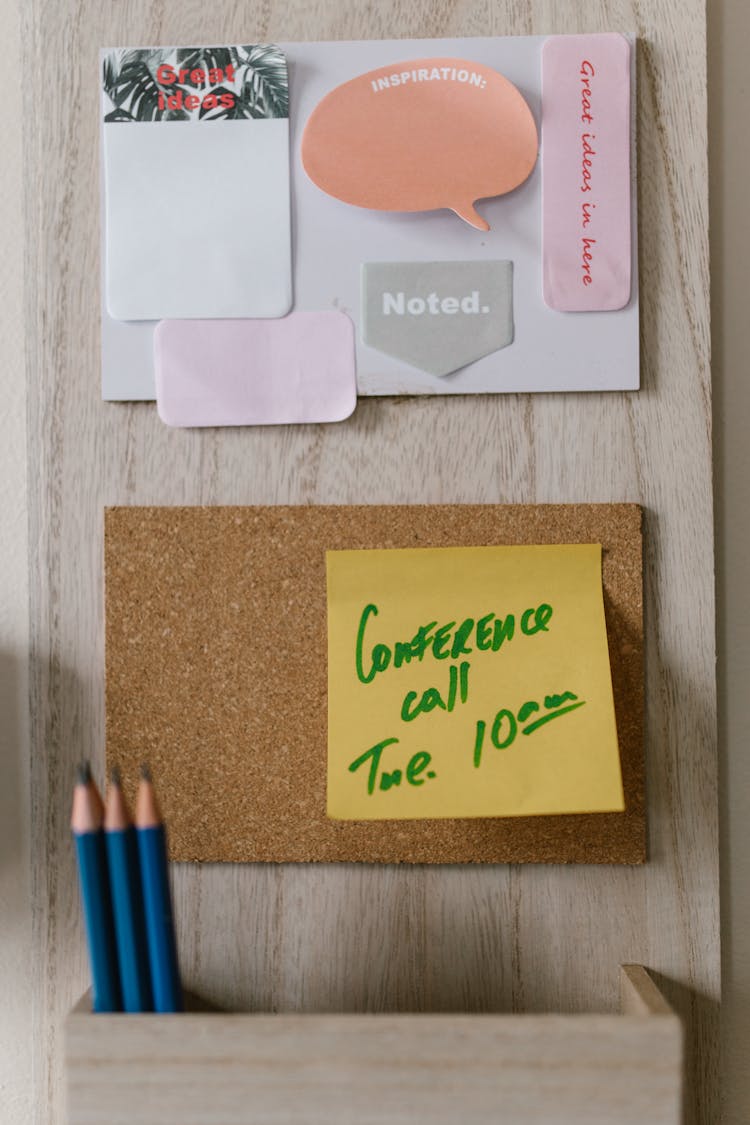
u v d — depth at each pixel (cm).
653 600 47
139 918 39
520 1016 38
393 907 47
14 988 51
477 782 45
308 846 47
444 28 48
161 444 48
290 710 47
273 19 48
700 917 47
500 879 47
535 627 46
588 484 48
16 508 52
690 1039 46
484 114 47
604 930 47
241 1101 37
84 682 48
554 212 47
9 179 52
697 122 48
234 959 47
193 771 47
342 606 47
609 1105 37
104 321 48
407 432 48
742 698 50
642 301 48
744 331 50
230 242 48
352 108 47
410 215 48
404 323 48
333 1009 47
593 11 48
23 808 51
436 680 46
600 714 45
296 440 48
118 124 48
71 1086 38
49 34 49
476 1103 37
